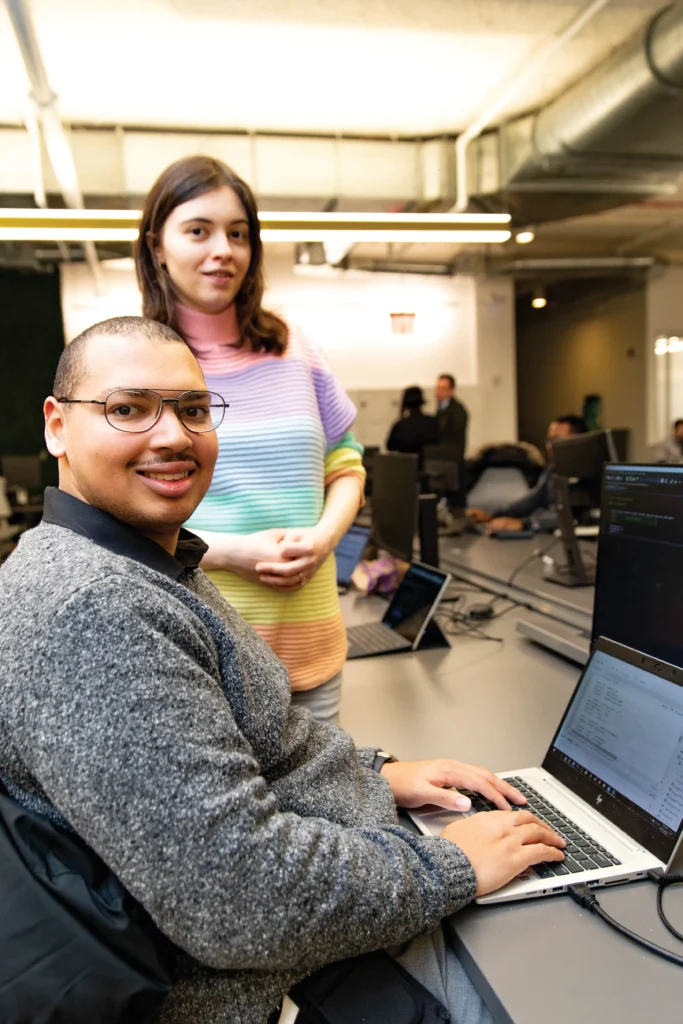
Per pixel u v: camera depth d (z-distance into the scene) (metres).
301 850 0.58
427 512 2.27
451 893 0.67
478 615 1.87
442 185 4.50
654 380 7.67
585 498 2.53
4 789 0.59
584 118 3.54
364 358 7.01
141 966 0.54
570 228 6.41
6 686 0.54
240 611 1.11
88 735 0.52
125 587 0.57
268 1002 0.62
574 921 0.70
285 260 6.73
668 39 2.84
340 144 4.41
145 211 1.08
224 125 4.32
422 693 1.38
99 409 0.66
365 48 3.46
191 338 1.13
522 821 0.81
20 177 4.24
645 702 0.87
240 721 0.71
